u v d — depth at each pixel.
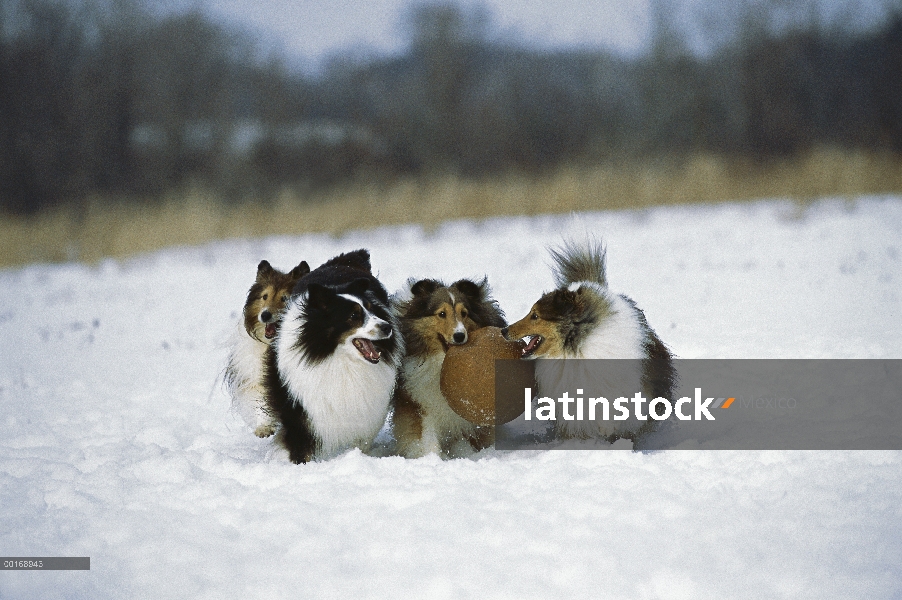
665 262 23.00
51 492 7.27
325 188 45.06
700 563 5.49
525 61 54.09
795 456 7.54
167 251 32.28
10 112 44.81
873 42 47.12
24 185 43.53
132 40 50.66
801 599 5.06
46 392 12.17
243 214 34.56
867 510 6.22
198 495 7.12
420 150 48.12
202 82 51.22
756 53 46.53
